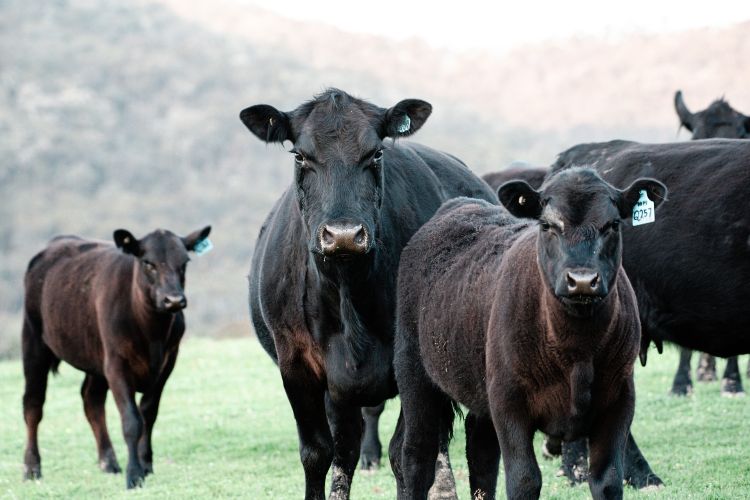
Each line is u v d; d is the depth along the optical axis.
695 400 16.92
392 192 11.19
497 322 8.69
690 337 11.77
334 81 182.38
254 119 10.44
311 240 9.90
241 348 30.09
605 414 8.49
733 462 12.70
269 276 11.10
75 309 17.98
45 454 18.86
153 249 16.91
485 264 9.43
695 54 131.62
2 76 175.62
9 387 26.77
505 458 8.57
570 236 8.14
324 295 10.38
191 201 143.62
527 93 156.62
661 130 118.88
